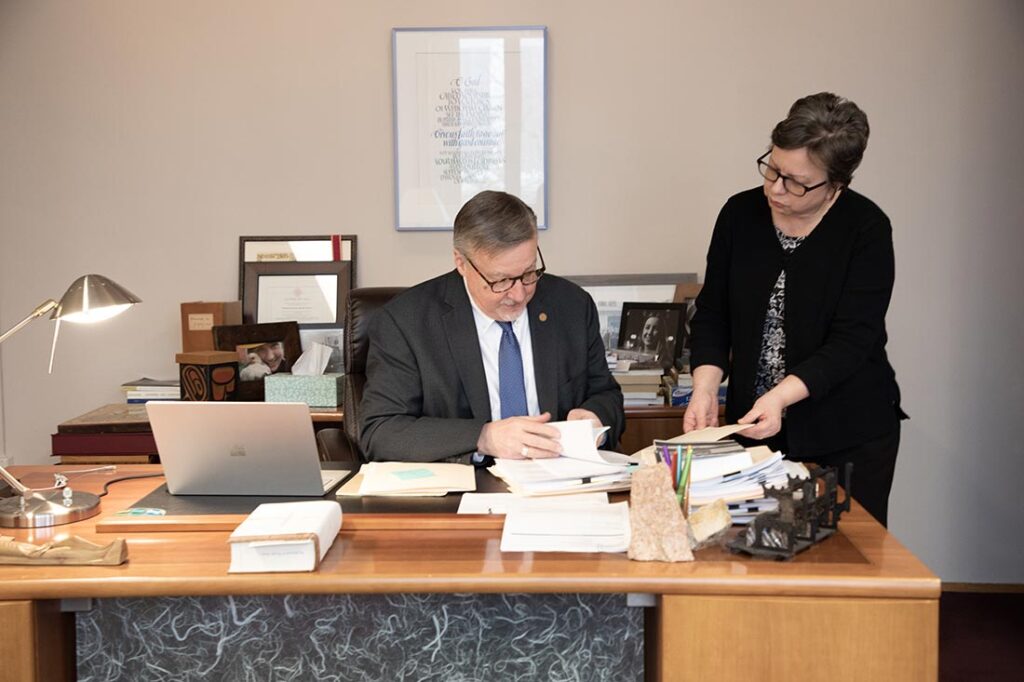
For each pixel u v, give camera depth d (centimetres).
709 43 362
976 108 360
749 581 162
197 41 366
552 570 166
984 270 366
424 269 374
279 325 354
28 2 365
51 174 371
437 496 206
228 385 338
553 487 202
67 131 369
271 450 203
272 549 167
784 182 233
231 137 370
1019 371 369
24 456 379
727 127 364
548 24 363
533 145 367
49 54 367
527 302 238
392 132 369
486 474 223
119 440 331
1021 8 356
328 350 350
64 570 169
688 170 367
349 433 280
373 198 371
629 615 182
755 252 257
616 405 249
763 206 259
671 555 170
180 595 166
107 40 366
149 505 204
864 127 228
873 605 161
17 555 172
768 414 227
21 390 378
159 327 376
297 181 371
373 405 238
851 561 170
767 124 364
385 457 231
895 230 367
